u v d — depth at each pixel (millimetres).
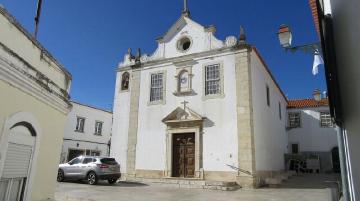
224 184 13914
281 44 6980
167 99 17844
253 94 16203
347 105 3408
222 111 16062
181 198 10984
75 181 16875
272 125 20312
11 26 4785
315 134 26734
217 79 16750
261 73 18562
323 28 3732
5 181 5012
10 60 4645
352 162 3238
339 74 3566
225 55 16797
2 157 4723
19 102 5059
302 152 26719
